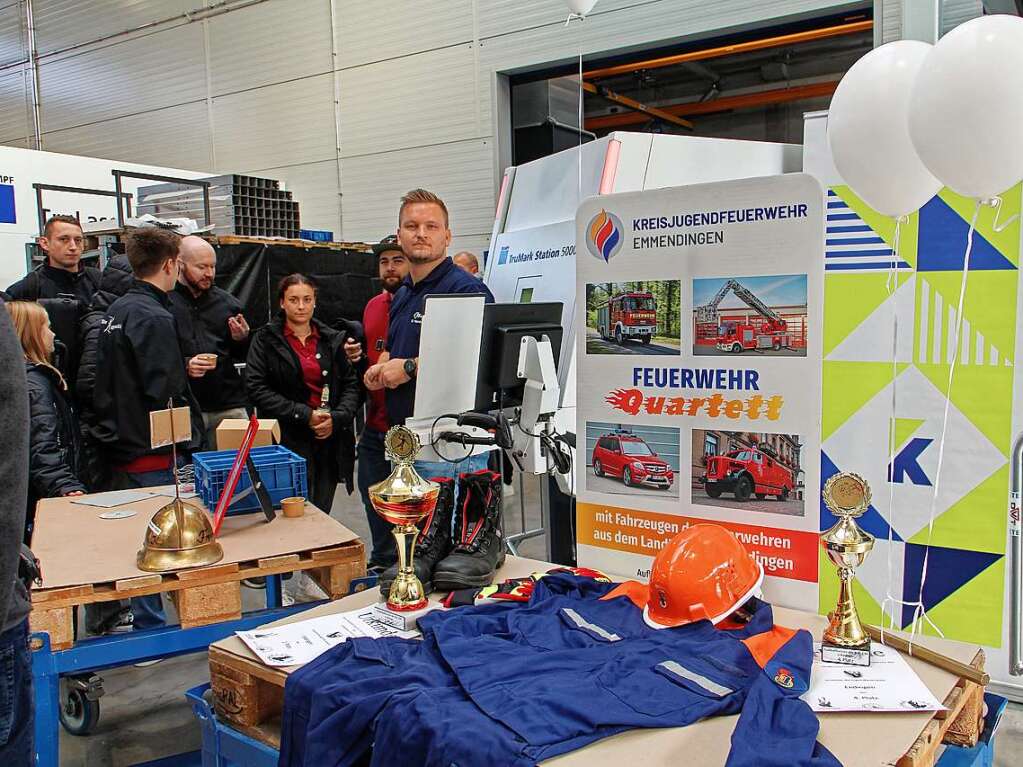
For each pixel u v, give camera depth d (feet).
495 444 7.04
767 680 4.14
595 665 4.57
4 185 24.45
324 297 23.97
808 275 5.44
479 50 24.32
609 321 6.28
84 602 6.34
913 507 9.34
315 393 12.84
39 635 6.16
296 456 8.81
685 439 6.00
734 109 36.22
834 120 5.94
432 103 25.45
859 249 9.37
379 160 26.84
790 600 5.66
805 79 32.89
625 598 5.48
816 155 9.53
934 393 9.15
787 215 5.49
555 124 24.79
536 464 8.13
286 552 7.07
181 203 26.76
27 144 36.99
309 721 4.52
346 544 7.34
